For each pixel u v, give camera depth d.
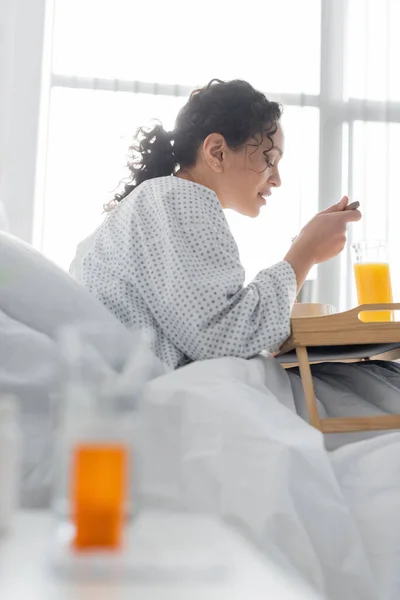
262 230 3.01
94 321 1.07
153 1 3.08
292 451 0.84
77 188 2.95
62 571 0.38
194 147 1.46
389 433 1.05
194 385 0.92
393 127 3.20
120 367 0.48
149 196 1.27
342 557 0.82
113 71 3.03
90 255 1.31
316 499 0.83
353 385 1.24
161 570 0.38
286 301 1.18
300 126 3.13
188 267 1.18
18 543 0.43
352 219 1.33
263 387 1.04
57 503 0.43
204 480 0.83
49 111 2.98
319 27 3.19
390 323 1.14
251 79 3.12
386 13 3.24
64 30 3.03
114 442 0.42
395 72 3.22
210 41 3.10
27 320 1.06
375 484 0.91
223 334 1.14
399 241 3.13
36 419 0.84
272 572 0.39
